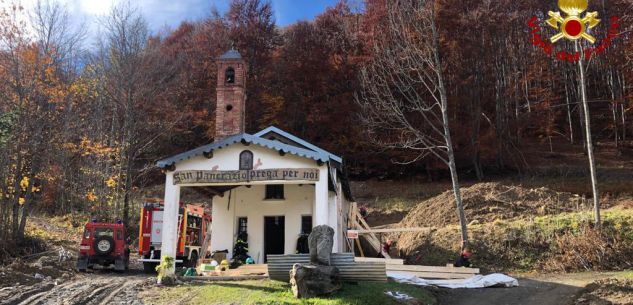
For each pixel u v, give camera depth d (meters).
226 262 19.11
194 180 18.12
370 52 40.72
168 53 48.50
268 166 18.11
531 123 45.56
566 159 43.00
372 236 25.33
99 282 17.14
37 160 27.56
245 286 14.88
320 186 17.77
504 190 28.00
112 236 21.23
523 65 48.09
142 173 39.00
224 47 50.78
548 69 49.44
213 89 47.56
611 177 36.41
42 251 24.89
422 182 42.03
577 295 14.30
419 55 27.31
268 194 23.62
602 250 19.75
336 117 44.38
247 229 23.28
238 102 23.62
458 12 40.75
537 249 21.09
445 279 18.05
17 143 25.38
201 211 24.86
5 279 15.84
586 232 21.06
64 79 28.69
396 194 39.34
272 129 21.72
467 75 41.62
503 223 23.50
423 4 27.94
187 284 16.08
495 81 43.75
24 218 25.25
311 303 11.89
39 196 38.06
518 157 43.06
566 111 51.31
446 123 23.89
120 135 37.91
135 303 13.23
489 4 42.06
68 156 32.47
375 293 12.98
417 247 23.58
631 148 44.44
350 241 24.75
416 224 27.86
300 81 47.94
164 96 40.78
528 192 27.59
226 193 23.81
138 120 36.06
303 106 46.69
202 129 47.78
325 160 17.81
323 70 46.88
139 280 17.97
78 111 32.28
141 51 36.44
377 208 36.66
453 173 22.58
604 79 50.69
